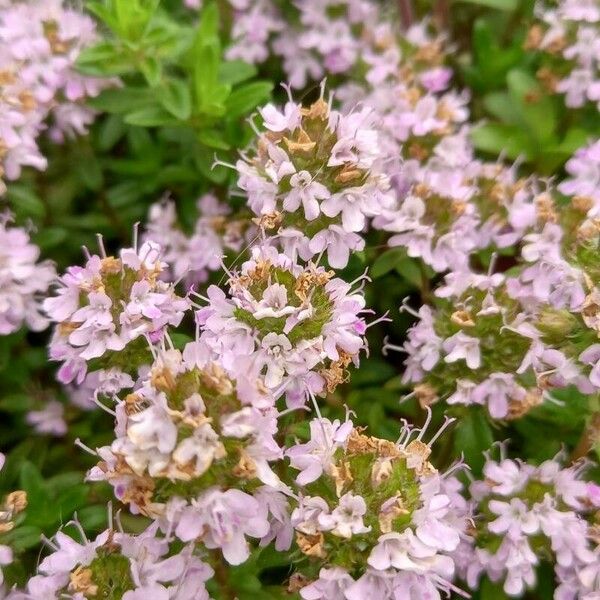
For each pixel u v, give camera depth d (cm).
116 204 13
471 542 9
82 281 9
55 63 12
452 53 14
